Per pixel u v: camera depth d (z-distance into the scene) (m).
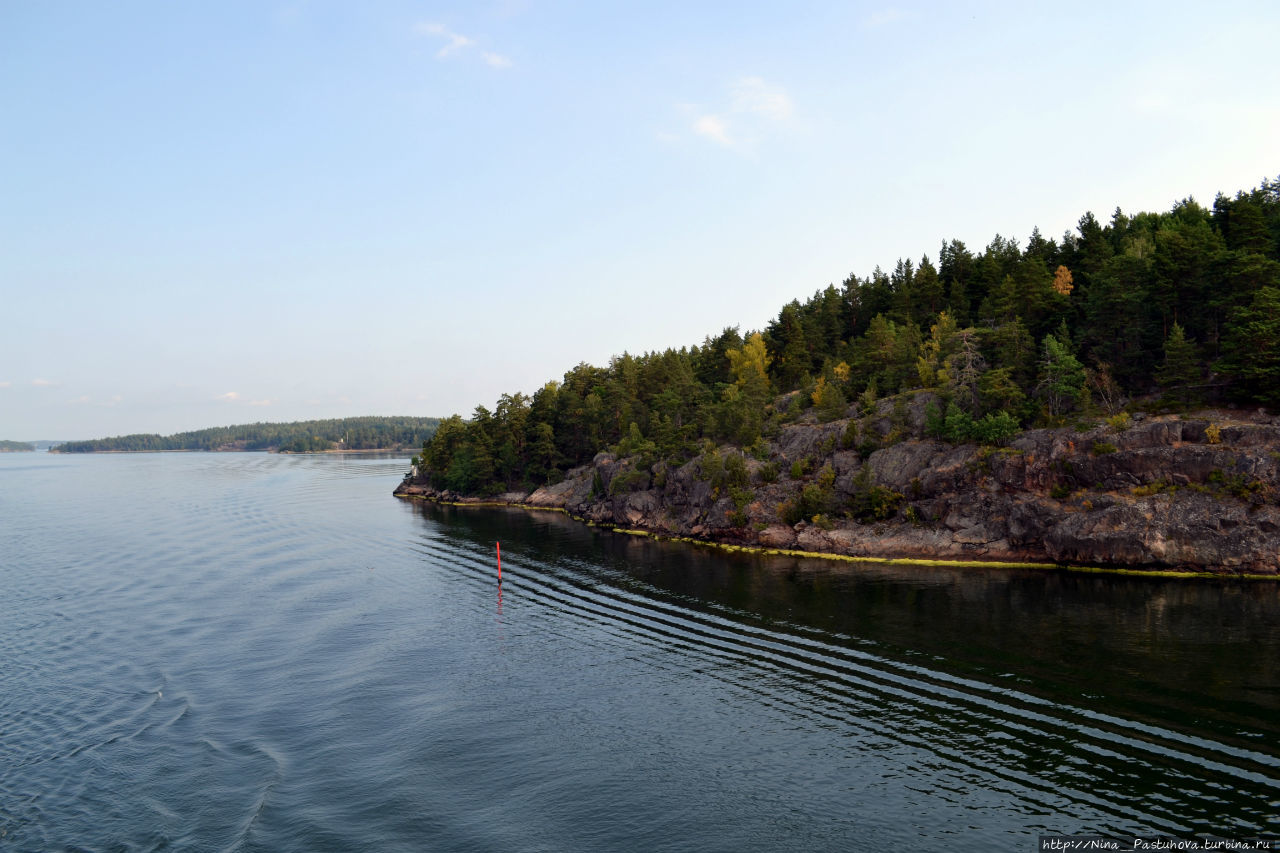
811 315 158.62
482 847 28.19
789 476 94.50
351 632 56.56
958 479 79.69
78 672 47.78
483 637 54.91
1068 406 82.69
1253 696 37.56
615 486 115.62
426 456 180.62
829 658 46.59
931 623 53.06
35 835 29.27
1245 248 83.12
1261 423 67.81
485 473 158.00
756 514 90.31
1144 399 79.81
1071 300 102.88
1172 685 39.34
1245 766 30.70
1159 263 87.88
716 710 39.97
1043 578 66.62
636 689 43.59
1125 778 30.16
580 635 54.72
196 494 178.50
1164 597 57.88
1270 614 51.88
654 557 85.94
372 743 37.38
